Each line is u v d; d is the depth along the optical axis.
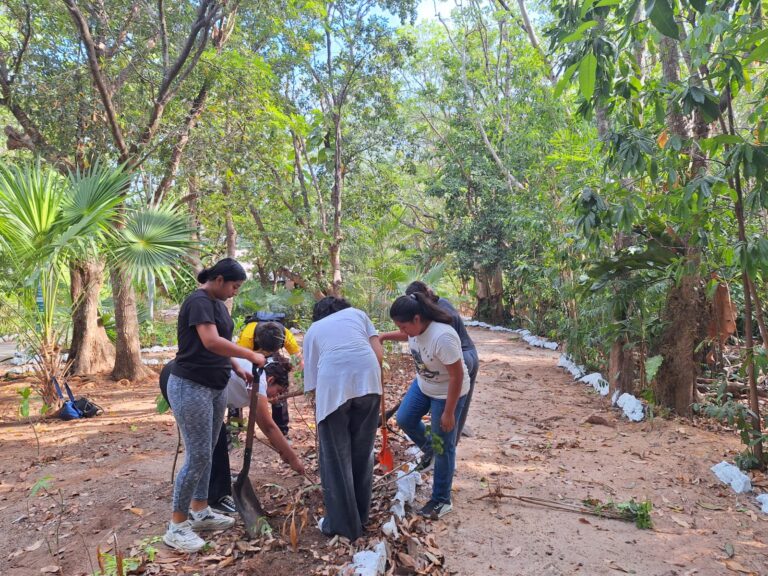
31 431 6.16
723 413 4.73
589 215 5.35
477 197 19.53
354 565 2.96
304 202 12.13
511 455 5.10
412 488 3.99
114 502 4.08
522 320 18.03
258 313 5.43
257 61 9.46
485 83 18.84
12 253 5.91
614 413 6.66
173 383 3.30
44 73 9.09
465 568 3.18
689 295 6.18
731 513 3.96
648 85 4.87
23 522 3.85
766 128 4.17
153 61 9.48
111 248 6.46
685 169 5.19
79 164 9.26
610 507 3.95
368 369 3.30
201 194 10.30
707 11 4.26
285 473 4.47
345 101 11.36
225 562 3.13
